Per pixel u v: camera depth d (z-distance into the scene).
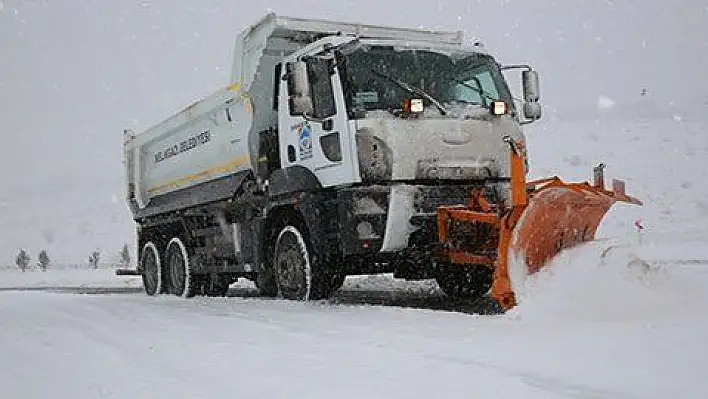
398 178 7.27
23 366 4.85
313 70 7.78
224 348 5.14
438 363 4.30
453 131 7.54
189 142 11.41
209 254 10.67
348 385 3.89
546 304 5.78
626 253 6.07
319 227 7.70
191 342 5.48
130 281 20.72
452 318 5.99
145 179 13.27
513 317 5.75
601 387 3.68
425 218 7.36
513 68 8.46
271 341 5.32
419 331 5.39
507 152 7.80
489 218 6.63
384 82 7.59
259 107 9.32
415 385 3.84
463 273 8.32
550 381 3.83
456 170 7.49
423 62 7.84
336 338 5.29
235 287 14.61
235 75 9.62
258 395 3.79
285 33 9.16
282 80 8.67
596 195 6.19
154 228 12.71
